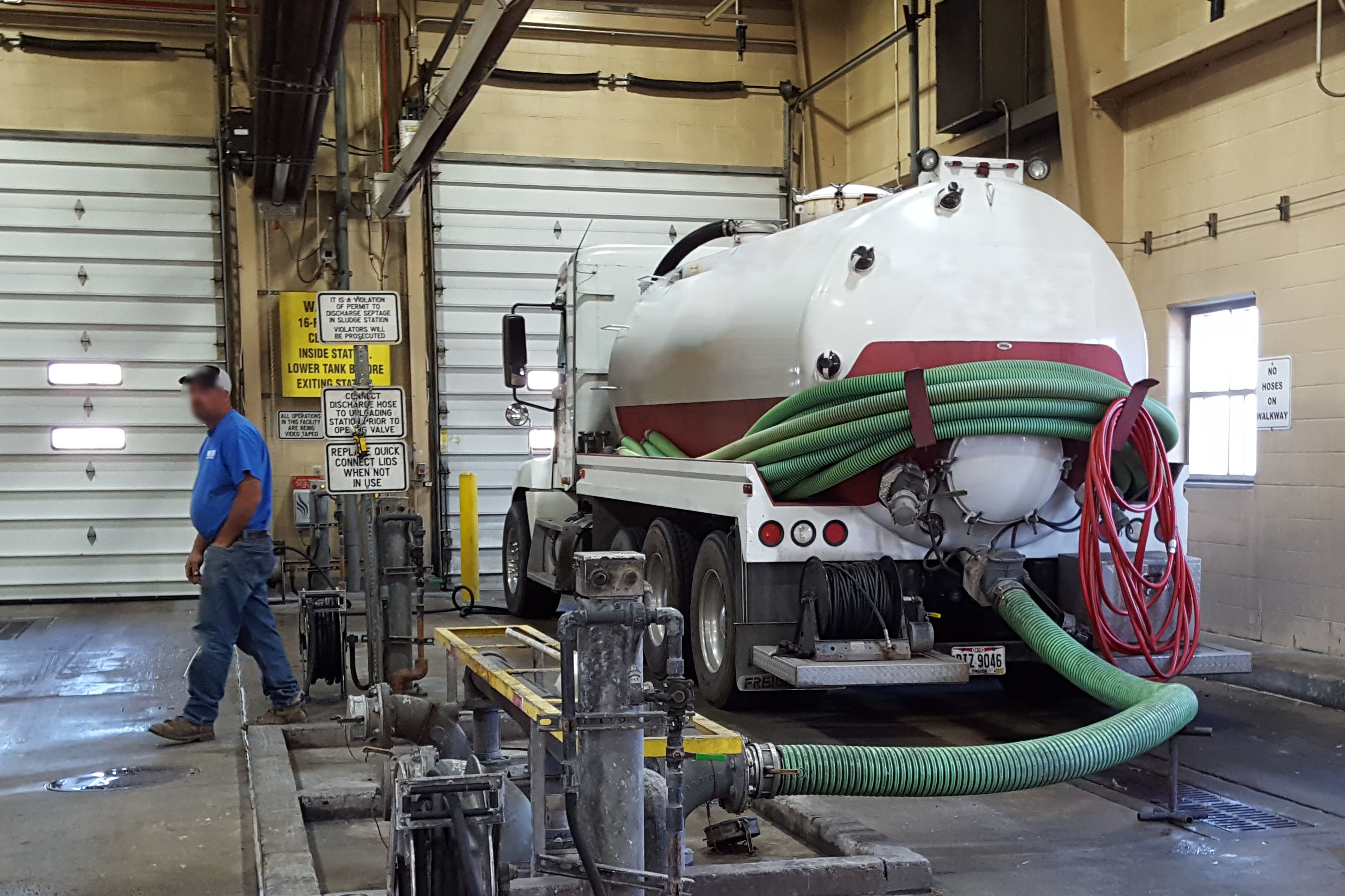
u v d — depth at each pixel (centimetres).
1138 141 1053
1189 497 1001
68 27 1393
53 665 923
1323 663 816
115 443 1405
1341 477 848
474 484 1317
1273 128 905
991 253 653
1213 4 945
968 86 1228
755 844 470
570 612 292
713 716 705
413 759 289
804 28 1570
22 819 501
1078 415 617
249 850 460
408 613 709
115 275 1406
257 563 638
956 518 643
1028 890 415
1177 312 1025
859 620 623
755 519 640
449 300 1503
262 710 715
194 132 1425
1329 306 856
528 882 370
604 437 1012
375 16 1480
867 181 1546
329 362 1457
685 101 1569
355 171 1485
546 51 1536
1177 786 539
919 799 542
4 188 1377
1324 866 442
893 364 636
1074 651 582
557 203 1532
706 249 938
